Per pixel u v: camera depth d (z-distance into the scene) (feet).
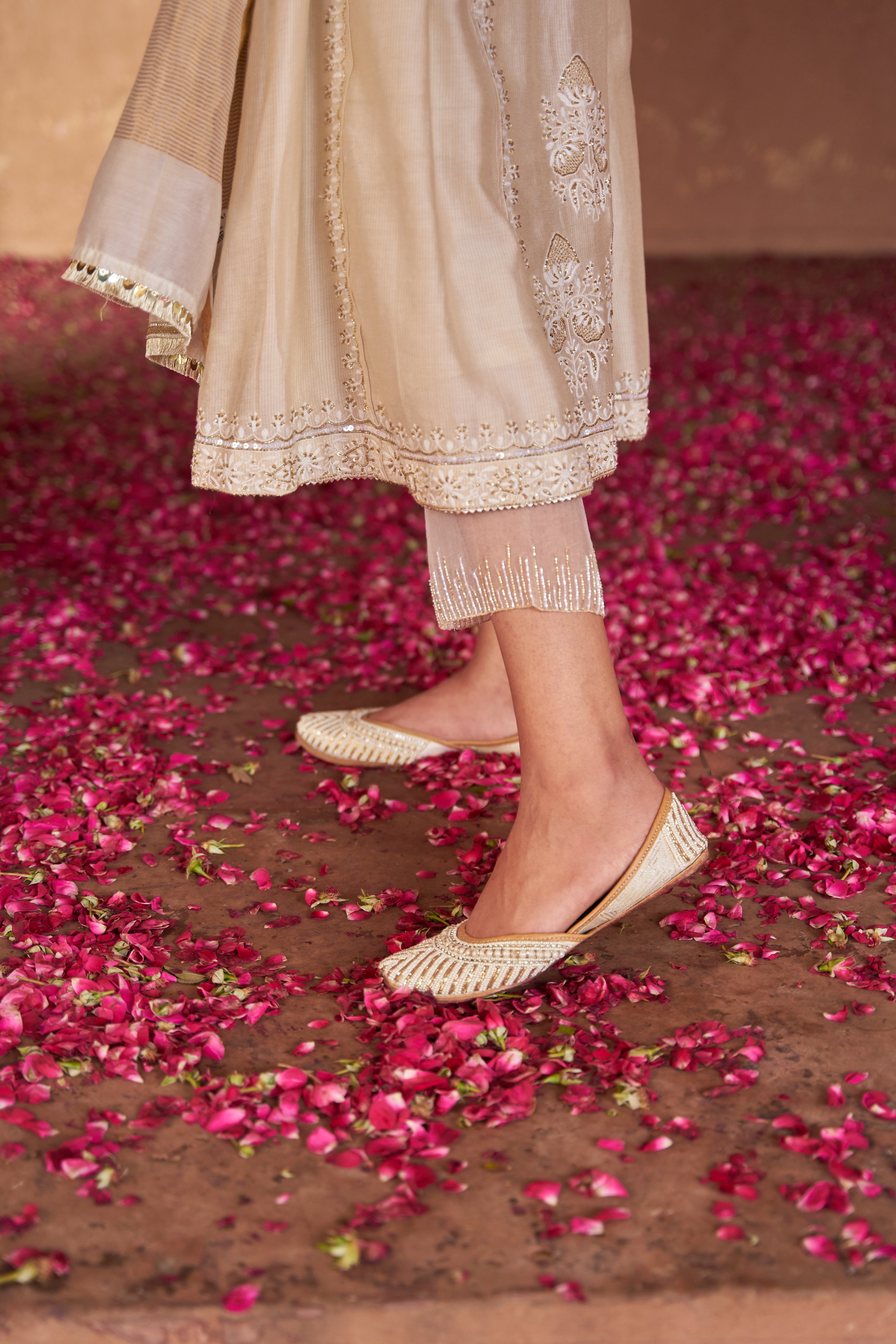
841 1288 3.44
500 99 4.36
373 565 10.55
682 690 7.68
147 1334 3.37
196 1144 4.02
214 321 4.61
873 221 29.86
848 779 6.58
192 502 12.72
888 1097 4.21
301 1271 3.51
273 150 4.33
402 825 6.30
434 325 4.30
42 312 24.00
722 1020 4.65
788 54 28.55
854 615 8.86
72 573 10.44
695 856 4.89
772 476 13.24
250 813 6.41
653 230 30.09
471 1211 3.72
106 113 28.84
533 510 4.44
